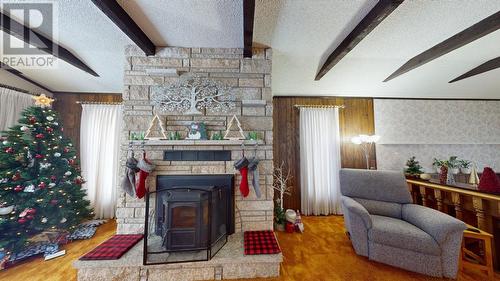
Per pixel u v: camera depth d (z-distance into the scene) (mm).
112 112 3297
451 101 3713
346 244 2346
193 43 2170
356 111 3646
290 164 3527
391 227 1915
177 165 2119
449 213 2445
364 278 1739
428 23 1799
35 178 2254
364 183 2455
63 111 3293
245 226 2115
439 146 3678
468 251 1882
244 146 2180
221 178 2080
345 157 3566
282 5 1591
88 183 3158
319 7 1614
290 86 3254
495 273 1794
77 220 2592
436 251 1705
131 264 1624
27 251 2090
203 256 1709
